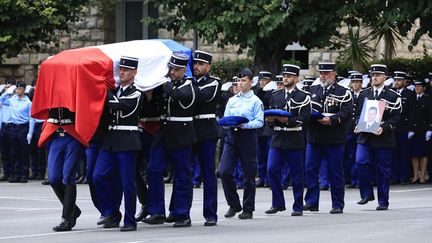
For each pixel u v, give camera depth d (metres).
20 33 50.47
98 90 28.05
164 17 50.84
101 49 29.05
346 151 45.34
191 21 47.72
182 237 26.95
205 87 29.41
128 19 60.06
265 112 32.25
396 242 25.48
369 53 53.75
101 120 28.56
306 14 46.00
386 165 34.25
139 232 28.20
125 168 28.31
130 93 28.12
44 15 50.25
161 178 29.78
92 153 29.62
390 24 45.34
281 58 48.72
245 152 31.48
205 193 29.75
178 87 28.84
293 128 32.66
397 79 47.12
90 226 30.00
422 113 47.06
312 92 34.31
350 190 44.16
